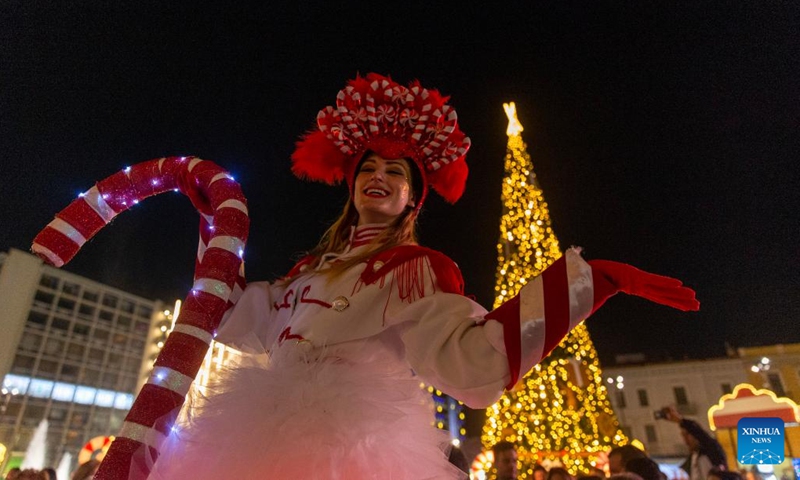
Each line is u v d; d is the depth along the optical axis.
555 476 4.80
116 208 1.54
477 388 1.05
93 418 26.98
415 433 1.11
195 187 1.54
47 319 26.73
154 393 1.09
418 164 1.84
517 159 11.91
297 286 1.58
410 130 1.87
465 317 1.19
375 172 1.76
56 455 24.66
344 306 1.32
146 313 30.84
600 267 1.11
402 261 1.38
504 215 11.41
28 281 26.42
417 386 1.24
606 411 10.56
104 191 1.51
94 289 29.03
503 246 11.26
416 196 1.85
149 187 1.58
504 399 10.75
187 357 1.15
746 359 25.62
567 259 1.12
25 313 25.84
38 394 25.23
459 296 1.26
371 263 1.42
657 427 25.59
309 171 2.14
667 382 26.41
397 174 1.77
